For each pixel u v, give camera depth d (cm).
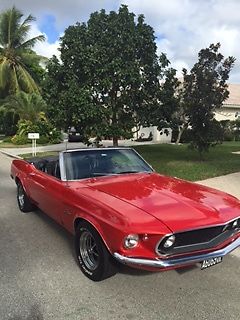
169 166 1309
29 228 621
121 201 412
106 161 554
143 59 1500
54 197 505
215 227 383
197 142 1409
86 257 432
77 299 380
